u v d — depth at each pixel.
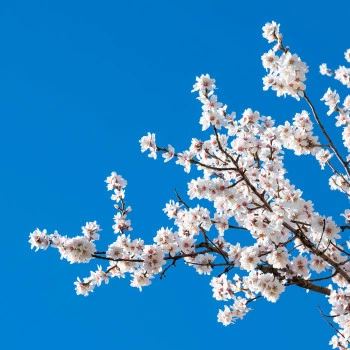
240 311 13.98
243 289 13.86
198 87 11.61
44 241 12.50
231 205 12.55
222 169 12.02
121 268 13.20
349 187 14.96
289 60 12.59
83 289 13.62
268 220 12.39
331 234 11.93
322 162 14.34
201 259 13.32
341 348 13.58
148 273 13.20
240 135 13.45
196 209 12.88
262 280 12.01
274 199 12.88
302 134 13.90
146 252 12.55
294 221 11.70
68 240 12.39
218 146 12.70
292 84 12.81
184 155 12.34
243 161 13.37
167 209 13.99
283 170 14.14
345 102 14.59
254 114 13.49
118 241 13.47
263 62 12.99
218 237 13.59
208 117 11.59
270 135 13.44
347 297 11.80
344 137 14.77
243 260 12.18
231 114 13.35
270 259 12.23
